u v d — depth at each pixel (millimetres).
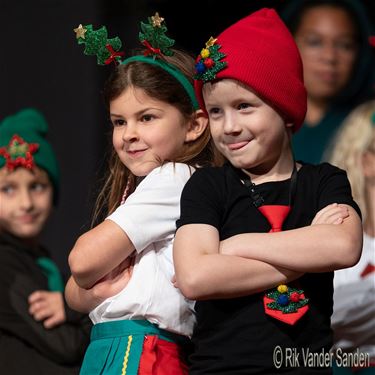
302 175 5871
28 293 8523
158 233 6004
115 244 5918
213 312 5660
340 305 7973
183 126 6305
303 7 10695
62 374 8242
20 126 9141
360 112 9578
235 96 5707
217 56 5746
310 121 10289
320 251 5473
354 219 5617
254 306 5605
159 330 6035
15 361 8281
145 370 5910
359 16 10586
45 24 12430
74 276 5992
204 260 5512
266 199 5789
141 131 6191
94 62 12336
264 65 5715
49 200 9211
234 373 5531
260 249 5520
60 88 12422
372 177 8891
